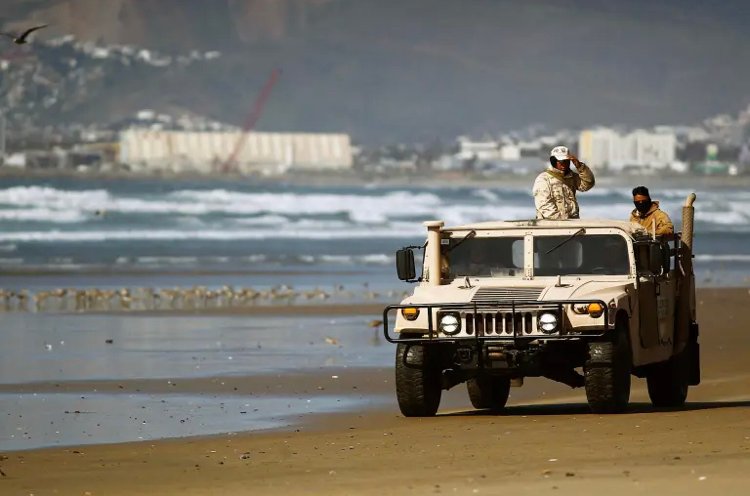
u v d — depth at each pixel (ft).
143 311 361.51
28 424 162.40
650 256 159.22
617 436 133.18
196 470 119.96
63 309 370.94
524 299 153.79
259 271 554.46
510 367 153.28
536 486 102.17
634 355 157.28
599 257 160.76
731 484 99.35
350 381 209.36
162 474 117.91
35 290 453.99
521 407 176.24
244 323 324.60
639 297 159.94
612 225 160.97
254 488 107.24
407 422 155.53
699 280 494.59
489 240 162.71
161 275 529.86
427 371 157.99
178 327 314.35
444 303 154.61
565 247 161.38
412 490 103.09
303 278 513.04
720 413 150.41
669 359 171.22
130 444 142.51
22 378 214.28
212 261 625.82
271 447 135.85
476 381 173.37
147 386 203.51
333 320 333.01
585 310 151.23
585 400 182.19
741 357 237.45
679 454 118.11
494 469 113.39
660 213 175.63
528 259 161.48
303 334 295.69
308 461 123.75
